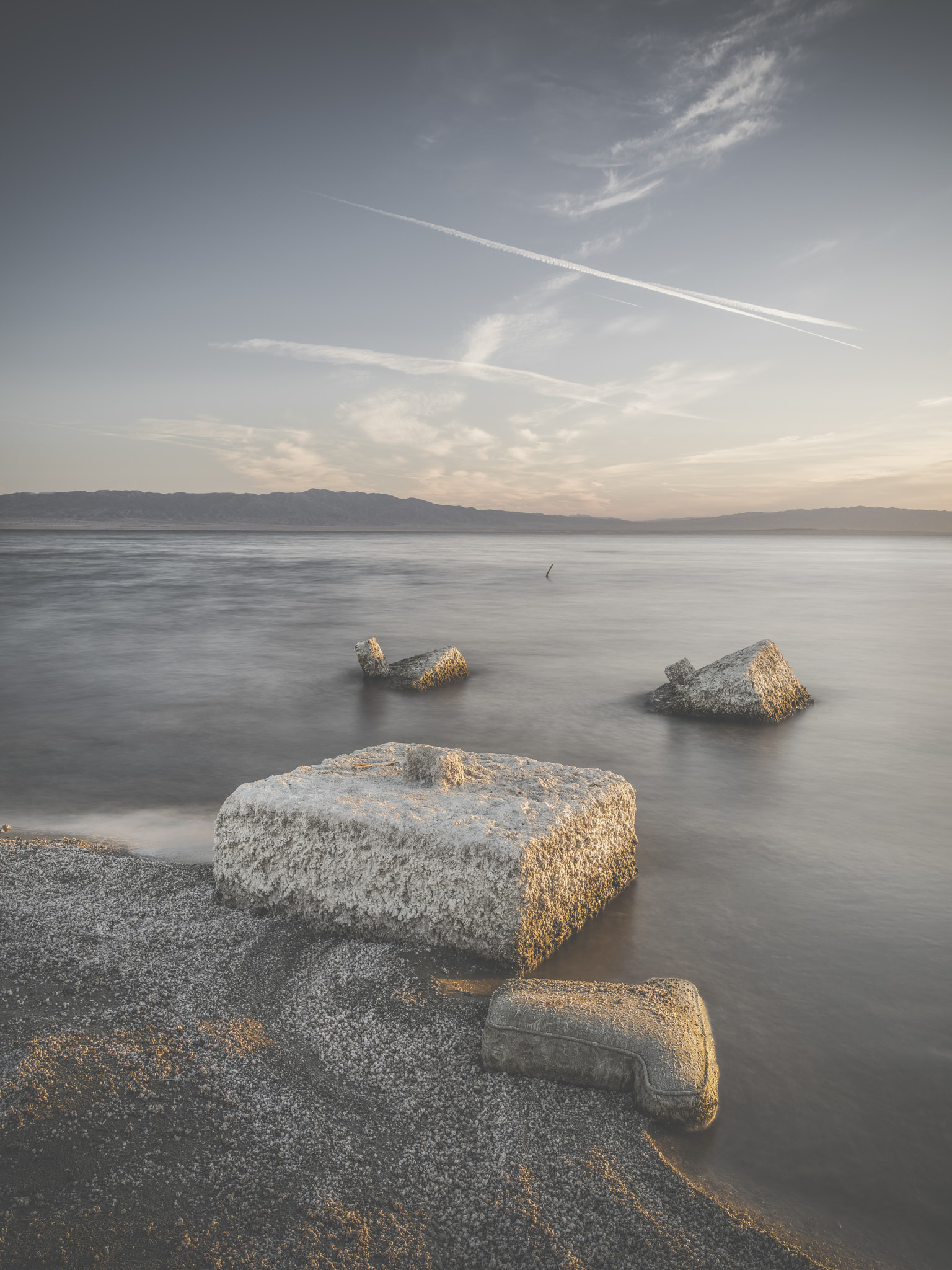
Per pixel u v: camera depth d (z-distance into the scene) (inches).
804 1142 145.1
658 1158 135.9
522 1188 127.6
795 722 509.4
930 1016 186.7
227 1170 130.1
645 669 706.8
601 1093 150.0
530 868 193.2
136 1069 152.6
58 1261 112.5
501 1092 149.0
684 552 4170.8
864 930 227.9
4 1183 125.4
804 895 251.4
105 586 1683.1
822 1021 184.2
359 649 653.9
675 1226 123.0
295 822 210.8
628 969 203.2
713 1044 162.4
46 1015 169.5
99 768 407.8
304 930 210.1
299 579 1931.6
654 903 242.7
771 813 336.5
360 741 464.4
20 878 242.5
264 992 182.2
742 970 204.7
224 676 674.8
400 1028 167.0
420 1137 138.2
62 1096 144.5
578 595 1494.8
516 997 159.9
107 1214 120.7
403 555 3442.4
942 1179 138.0
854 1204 131.3
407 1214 122.4
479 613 1163.9
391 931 201.0
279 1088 149.3
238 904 221.9
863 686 636.1
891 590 1612.9
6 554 3289.9
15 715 534.0
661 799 354.3
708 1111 145.2
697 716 518.0
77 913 218.5
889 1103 157.0
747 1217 126.6
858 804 349.4
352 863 203.9
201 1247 115.6
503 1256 115.9
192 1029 166.2
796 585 1753.2
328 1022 169.5
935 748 443.2
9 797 355.9
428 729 492.4
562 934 212.5
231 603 1314.0
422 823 198.7
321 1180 128.3
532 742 460.4
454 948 195.8
